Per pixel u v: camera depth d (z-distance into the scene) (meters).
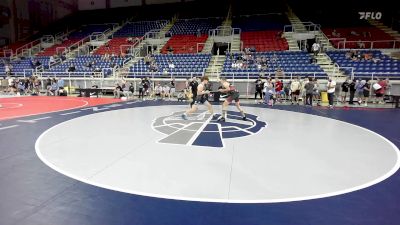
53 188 3.70
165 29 28.88
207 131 7.38
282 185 3.84
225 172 4.34
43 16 35.28
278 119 9.38
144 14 34.78
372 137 6.84
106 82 19.36
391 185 3.88
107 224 2.85
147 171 4.36
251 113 10.76
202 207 3.21
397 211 3.14
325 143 6.21
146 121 8.80
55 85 18.62
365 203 3.33
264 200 3.39
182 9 34.34
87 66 21.69
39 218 2.97
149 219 2.95
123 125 8.13
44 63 24.06
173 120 9.02
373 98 14.79
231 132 7.28
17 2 31.98
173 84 17.17
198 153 5.37
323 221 2.92
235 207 3.21
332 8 29.08
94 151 5.44
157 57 21.69
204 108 12.12
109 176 4.14
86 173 4.25
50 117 9.50
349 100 14.41
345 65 17.31
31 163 4.70
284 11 30.34
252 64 18.61
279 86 14.91
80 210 3.13
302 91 14.55
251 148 5.75
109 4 37.34
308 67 17.48
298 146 5.93
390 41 19.36
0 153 5.26
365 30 23.41
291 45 21.45
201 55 20.94
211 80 17.00
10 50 28.67
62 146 5.79
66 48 26.92
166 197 3.46
